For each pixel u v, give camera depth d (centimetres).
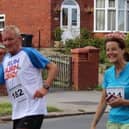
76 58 2547
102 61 3075
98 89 2536
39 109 803
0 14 4044
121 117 740
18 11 3984
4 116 1653
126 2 4238
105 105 775
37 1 3925
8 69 812
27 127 796
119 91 745
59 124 1572
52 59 2605
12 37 807
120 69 754
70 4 3978
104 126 1517
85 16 4041
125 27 4222
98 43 3544
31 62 809
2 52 2083
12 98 816
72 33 3906
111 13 4194
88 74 2559
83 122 1616
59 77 2564
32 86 807
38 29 3912
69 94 2325
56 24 3912
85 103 2031
